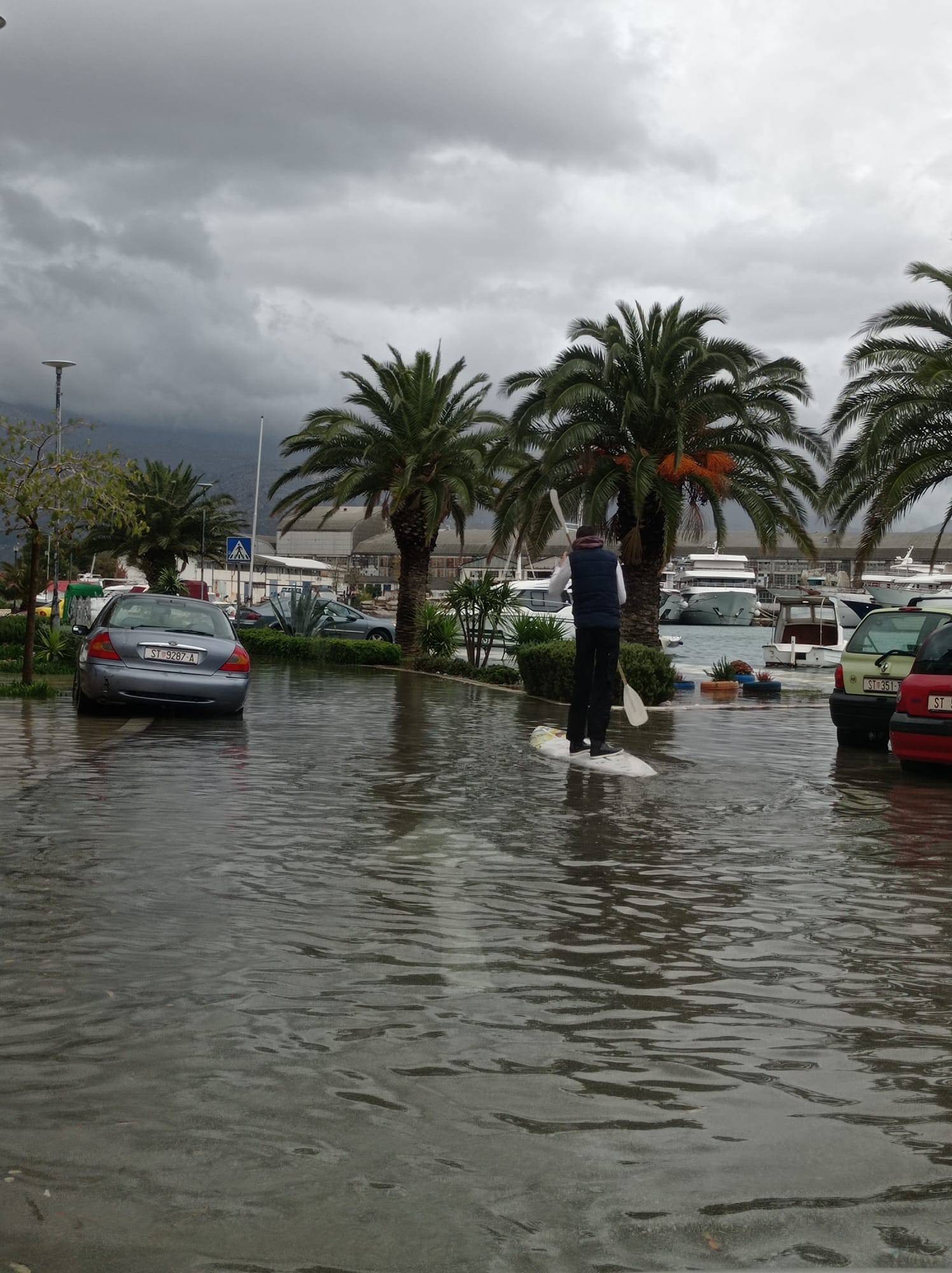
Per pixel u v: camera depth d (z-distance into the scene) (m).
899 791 10.92
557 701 21.05
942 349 24.25
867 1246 2.76
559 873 6.96
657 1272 2.63
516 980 4.85
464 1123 3.41
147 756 11.80
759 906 6.27
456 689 23.97
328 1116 3.44
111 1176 3.04
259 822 8.34
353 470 34.31
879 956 5.33
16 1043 3.97
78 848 7.21
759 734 16.39
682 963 5.16
